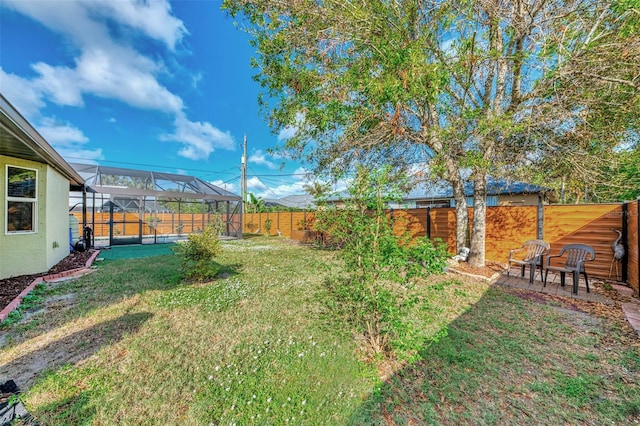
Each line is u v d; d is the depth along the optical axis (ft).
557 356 9.11
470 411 6.66
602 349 9.59
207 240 18.97
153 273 20.92
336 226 9.89
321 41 16.52
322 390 7.41
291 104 19.03
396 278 8.21
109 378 7.82
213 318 12.16
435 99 15.46
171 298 14.84
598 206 20.30
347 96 16.98
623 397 7.16
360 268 9.10
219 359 8.86
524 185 33.78
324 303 13.28
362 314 9.96
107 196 46.57
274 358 8.95
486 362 8.72
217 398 7.08
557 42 13.84
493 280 19.04
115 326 11.23
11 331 10.71
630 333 10.84
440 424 6.25
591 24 14.71
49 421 6.25
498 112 18.21
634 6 11.01
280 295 15.57
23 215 18.54
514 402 6.97
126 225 55.57
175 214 62.34
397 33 15.15
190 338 10.26
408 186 22.12
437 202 43.78
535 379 7.89
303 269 22.61
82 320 11.80
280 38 16.02
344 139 20.38
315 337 10.38
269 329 11.05
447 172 20.72
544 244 19.17
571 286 17.78
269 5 16.16
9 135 13.14
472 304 14.16
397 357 8.86
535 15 15.14
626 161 17.28
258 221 63.10
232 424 6.26
